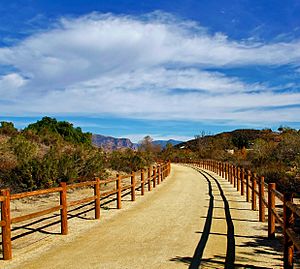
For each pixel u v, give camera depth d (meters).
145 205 16.02
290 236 6.33
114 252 8.65
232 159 49.00
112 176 27.92
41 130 38.59
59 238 10.08
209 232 10.53
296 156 29.55
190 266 7.49
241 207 15.27
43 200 16.70
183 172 40.09
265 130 85.00
